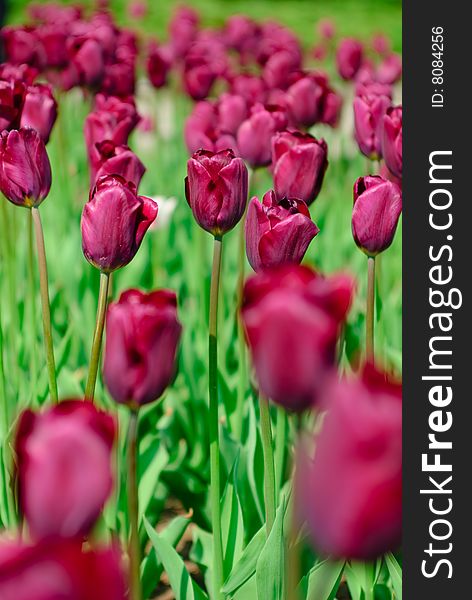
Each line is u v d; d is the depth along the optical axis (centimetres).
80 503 85
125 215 192
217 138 367
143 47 905
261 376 105
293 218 190
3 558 63
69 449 84
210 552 268
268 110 350
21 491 89
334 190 563
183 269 473
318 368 101
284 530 210
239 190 207
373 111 315
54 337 400
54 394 219
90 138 348
